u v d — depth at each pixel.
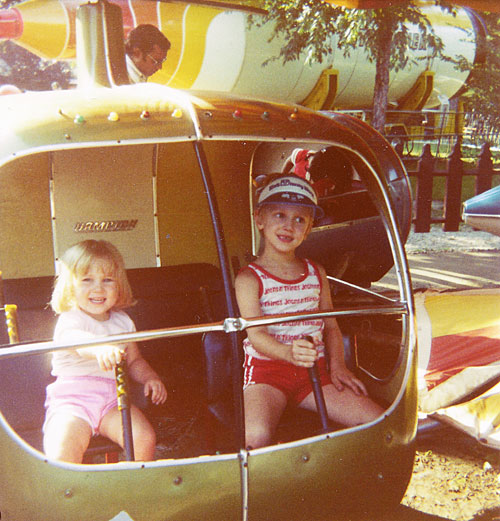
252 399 1.36
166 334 1.18
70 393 1.33
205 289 1.90
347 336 1.55
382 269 2.57
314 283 1.50
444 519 1.46
